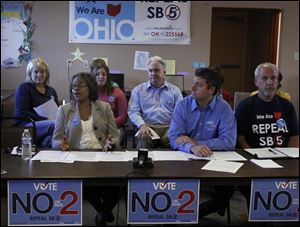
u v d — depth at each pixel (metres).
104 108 2.52
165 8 5.37
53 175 1.75
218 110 2.37
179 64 5.51
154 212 1.79
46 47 5.36
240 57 7.47
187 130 2.42
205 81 2.29
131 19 5.36
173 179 1.77
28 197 1.73
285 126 2.58
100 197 2.32
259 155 2.16
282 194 1.84
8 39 5.30
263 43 6.61
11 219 1.74
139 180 1.76
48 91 3.66
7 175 1.73
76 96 2.42
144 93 3.44
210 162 2.02
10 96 4.38
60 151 2.20
